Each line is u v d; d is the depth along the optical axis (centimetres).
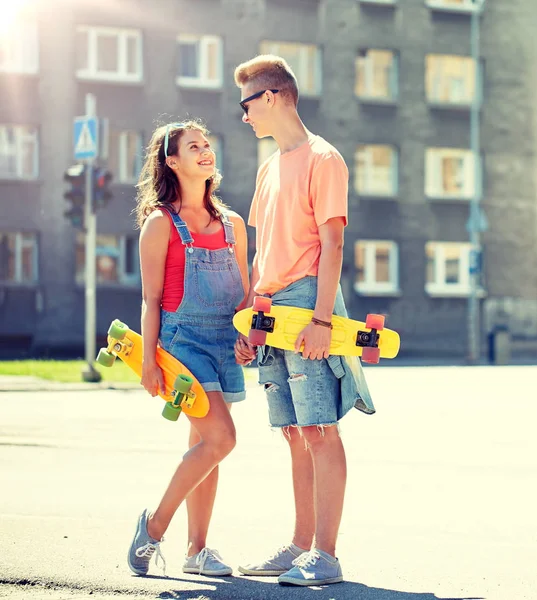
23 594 516
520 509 794
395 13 4462
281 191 581
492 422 1462
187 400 555
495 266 4591
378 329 566
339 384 571
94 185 2295
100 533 663
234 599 514
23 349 4006
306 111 4344
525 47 4641
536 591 536
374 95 4472
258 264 603
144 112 4131
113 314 4097
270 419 593
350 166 4394
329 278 561
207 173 589
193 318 576
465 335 4516
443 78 4559
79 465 1007
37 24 4025
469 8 4553
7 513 743
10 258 4041
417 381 2411
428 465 1034
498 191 4603
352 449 1155
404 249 4453
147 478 927
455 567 592
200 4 4203
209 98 4212
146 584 540
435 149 4544
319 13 4356
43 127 4025
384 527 719
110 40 4128
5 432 1284
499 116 4606
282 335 561
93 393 1977
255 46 4275
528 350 4619
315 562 552
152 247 577
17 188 4009
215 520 734
